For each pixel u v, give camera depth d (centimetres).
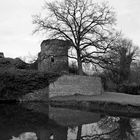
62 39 3584
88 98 2709
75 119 1655
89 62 3588
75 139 1125
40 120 1596
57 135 1191
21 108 2294
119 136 1169
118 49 3584
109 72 3903
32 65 4228
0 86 2988
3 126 1379
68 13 3566
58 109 2234
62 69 3959
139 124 1470
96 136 1177
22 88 3091
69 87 3189
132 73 5719
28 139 1102
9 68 3375
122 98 2577
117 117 1753
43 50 3959
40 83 3117
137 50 5709
